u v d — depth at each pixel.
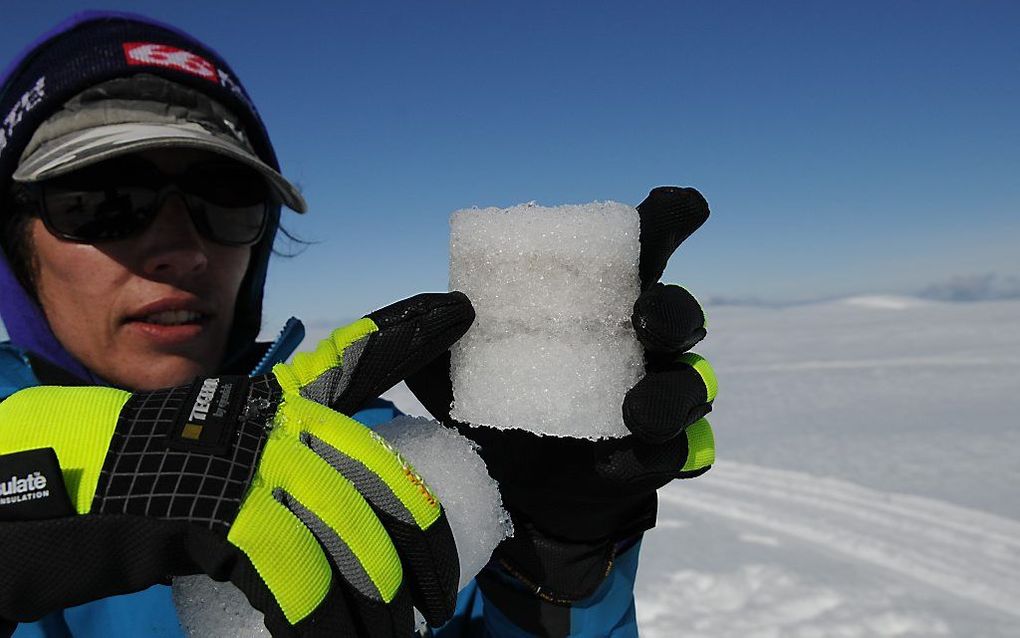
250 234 0.49
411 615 0.32
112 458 0.29
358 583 0.31
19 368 0.46
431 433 0.36
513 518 0.46
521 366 0.39
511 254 0.39
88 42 0.43
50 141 0.42
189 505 0.29
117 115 0.43
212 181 0.45
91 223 0.42
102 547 0.28
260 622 0.29
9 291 0.45
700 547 1.49
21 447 0.29
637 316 0.38
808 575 1.31
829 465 2.12
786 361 5.57
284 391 0.34
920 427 2.61
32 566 0.28
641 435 0.38
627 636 0.47
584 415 0.38
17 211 0.44
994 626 1.09
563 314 0.39
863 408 3.16
